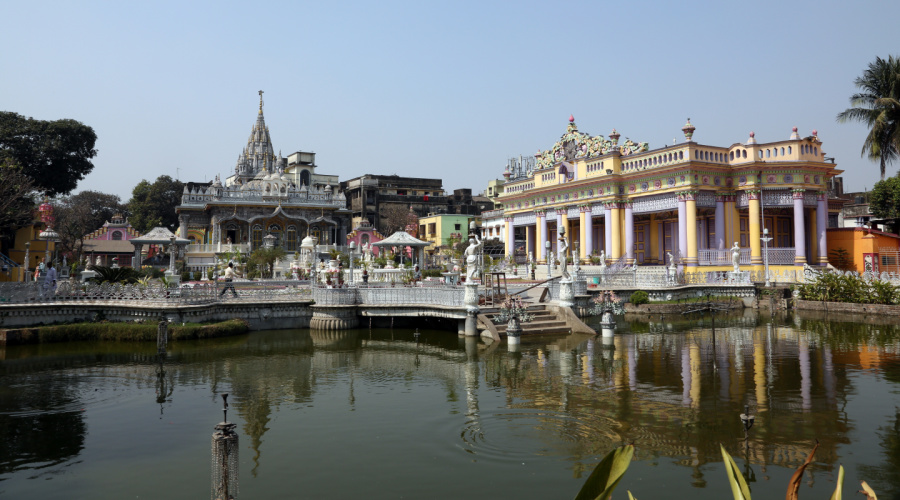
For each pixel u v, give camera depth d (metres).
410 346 22.41
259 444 11.21
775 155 37.00
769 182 36.97
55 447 11.30
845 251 38.94
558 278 28.08
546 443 10.80
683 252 37.41
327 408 13.66
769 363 17.19
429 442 11.07
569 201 47.16
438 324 26.28
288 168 103.38
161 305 24.98
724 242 38.25
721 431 11.11
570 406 13.09
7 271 36.16
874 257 37.31
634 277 34.31
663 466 9.52
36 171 51.47
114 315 26.09
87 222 77.75
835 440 10.53
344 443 11.15
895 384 14.37
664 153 39.12
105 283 26.61
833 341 21.02
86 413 13.57
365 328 27.36
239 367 18.69
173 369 18.44
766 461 9.66
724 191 38.09
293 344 23.33
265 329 27.25
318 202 76.94
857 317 28.19
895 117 36.09
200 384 16.34
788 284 34.00
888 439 10.52
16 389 15.88
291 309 27.83
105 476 9.89
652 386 14.67
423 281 34.59
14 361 19.95
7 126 50.22
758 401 13.08
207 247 66.81
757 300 33.69
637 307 31.00
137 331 23.92
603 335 22.22
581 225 46.00
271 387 15.89
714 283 35.28
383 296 26.89
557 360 18.50
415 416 12.78
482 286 27.73
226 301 26.97
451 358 19.59
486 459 10.14
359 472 9.73
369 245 52.69
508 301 25.66
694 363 17.45
